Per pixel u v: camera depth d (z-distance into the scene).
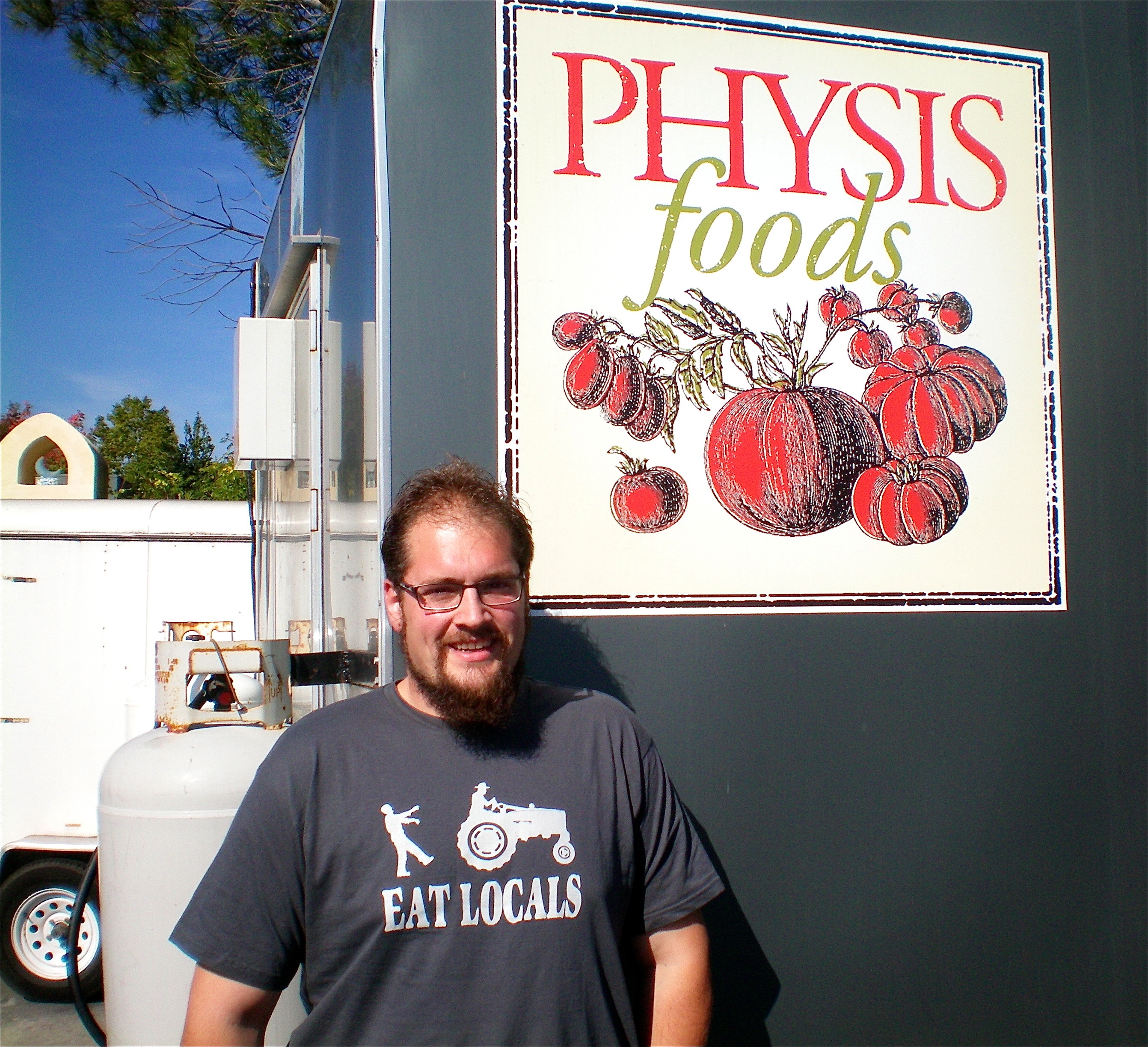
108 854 2.09
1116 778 2.32
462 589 1.56
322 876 1.49
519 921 1.48
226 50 8.17
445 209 2.00
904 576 2.22
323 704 2.67
